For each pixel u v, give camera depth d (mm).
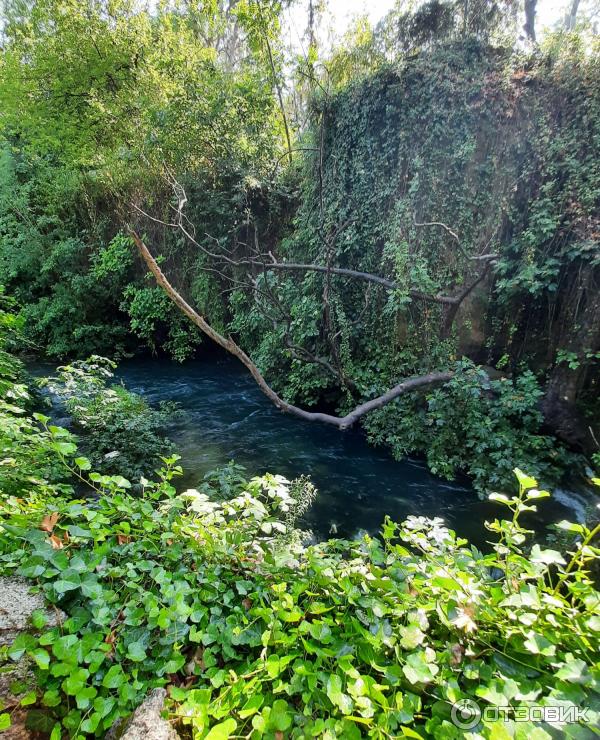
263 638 1360
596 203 4699
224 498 3447
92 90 9938
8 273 10750
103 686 1232
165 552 1710
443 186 5801
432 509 4445
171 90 8797
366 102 6340
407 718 1106
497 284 5406
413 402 5695
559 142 4965
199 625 1504
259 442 5996
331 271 5754
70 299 10164
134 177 9523
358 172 6605
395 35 7383
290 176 8836
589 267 4652
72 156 10938
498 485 4617
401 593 1399
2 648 1217
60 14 9797
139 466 4559
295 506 3420
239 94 8805
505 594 1339
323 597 1561
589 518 3861
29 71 10430
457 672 1225
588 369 4770
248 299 8445
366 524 4188
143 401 6164
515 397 4797
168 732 1106
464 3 6809
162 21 10578
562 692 1085
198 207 8938
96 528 1635
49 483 3020
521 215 5355
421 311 5977
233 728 1103
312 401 6848
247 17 8211
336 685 1167
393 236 6113
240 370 9789
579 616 1250
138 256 10039
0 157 11141
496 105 5375
